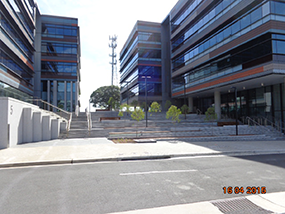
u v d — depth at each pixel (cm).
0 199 466
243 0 2216
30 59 3628
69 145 1303
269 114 2572
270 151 1152
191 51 3381
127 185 563
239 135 1900
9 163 798
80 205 431
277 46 1911
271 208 418
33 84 3869
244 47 2247
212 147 1239
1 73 2436
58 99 4003
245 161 893
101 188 539
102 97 6312
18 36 3064
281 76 2034
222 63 2627
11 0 2714
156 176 654
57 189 532
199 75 3172
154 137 1739
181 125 2392
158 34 4569
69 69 4112
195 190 524
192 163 852
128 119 2861
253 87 2769
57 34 4112
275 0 1934
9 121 1230
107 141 1523
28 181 602
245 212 396
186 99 4475
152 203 441
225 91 3170
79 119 2423
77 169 749
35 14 3934
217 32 2689
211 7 2803
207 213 392
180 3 3712
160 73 4488
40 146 1259
